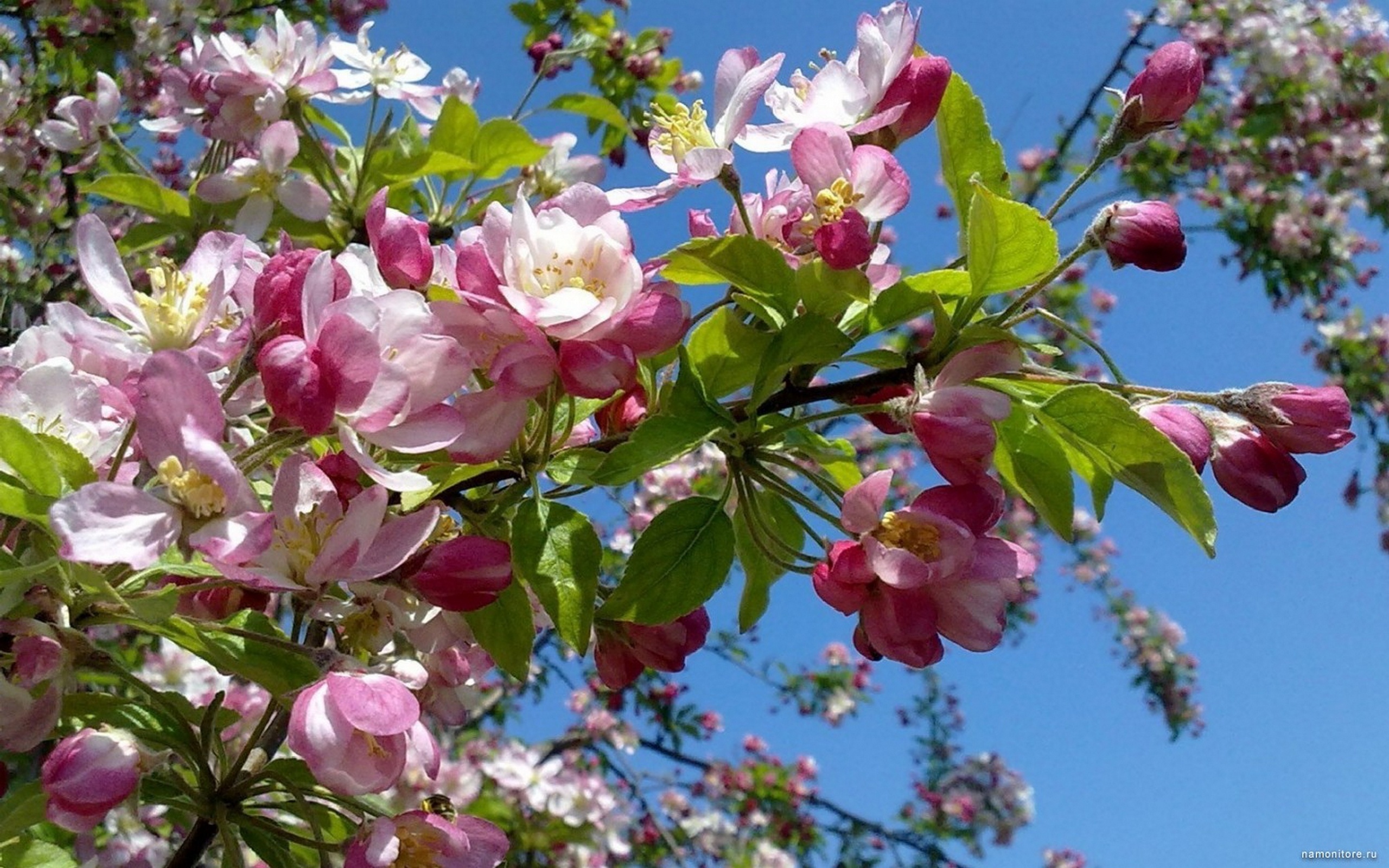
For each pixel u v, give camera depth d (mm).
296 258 324
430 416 316
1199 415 354
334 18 958
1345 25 1381
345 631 350
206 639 320
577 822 1023
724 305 381
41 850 350
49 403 318
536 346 326
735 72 384
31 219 895
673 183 370
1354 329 1397
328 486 316
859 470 422
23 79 919
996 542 341
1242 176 1387
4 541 315
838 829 1422
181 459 294
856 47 381
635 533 1026
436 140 634
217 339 342
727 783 1395
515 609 350
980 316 371
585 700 1301
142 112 919
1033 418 355
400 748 304
